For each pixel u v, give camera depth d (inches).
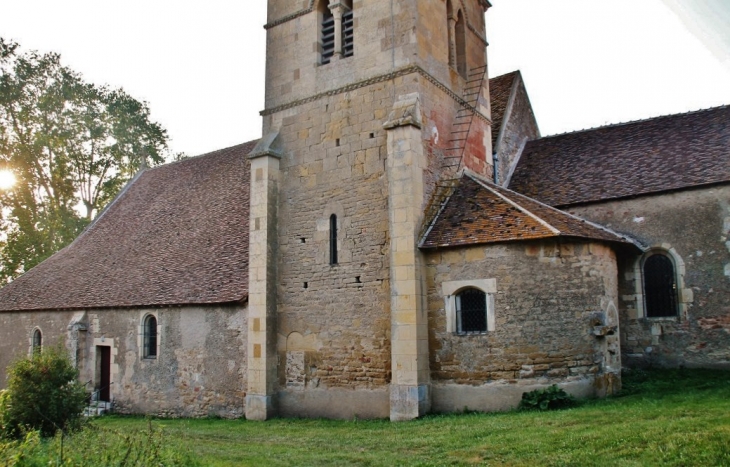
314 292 609.0
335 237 606.9
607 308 529.7
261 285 626.8
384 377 553.9
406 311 538.0
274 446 453.4
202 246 803.4
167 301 724.7
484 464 340.8
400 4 601.0
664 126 702.5
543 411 475.2
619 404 467.2
